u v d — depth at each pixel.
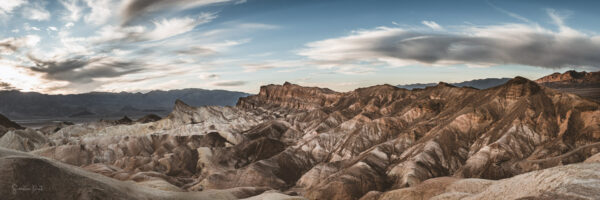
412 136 115.06
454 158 97.69
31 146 146.25
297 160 121.31
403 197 63.25
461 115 113.12
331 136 136.00
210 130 179.50
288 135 169.88
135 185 50.06
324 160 122.56
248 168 108.00
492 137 101.12
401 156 105.50
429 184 65.12
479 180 55.03
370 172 93.56
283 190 99.62
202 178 110.62
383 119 135.62
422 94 172.00
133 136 156.00
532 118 101.50
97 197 39.03
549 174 27.95
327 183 89.75
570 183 23.52
